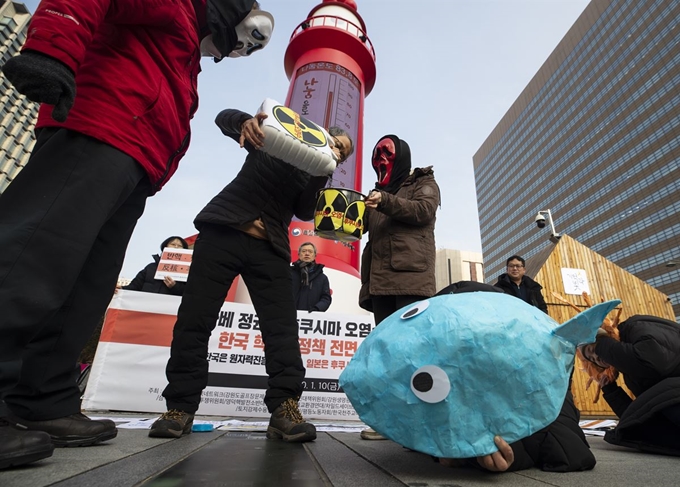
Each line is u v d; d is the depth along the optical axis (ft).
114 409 10.59
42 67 2.93
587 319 3.61
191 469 3.18
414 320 3.90
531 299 14.24
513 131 257.96
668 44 156.35
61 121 3.10
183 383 5.86
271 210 6.67
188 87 5.08
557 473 3.86
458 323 3.57
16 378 3.07
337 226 5.39
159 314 11.48
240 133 6.19
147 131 4.36
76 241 3.49
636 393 7.37
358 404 3.81
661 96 156.46
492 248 263.90
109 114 3.98
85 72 4.06
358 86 26.89
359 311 19.01
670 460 5.15
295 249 20.08
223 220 6.15
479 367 3.39
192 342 5.99
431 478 3.43
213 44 5.92
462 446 3.38
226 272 6.31
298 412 5.94
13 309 3.01
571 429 4.26
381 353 3.82
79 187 3.61
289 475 3.14
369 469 3.70
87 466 3.16
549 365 3.53
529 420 3.43
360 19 30.48
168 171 5.32
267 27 6.09
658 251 149.79
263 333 6.50
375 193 6.42
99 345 10.91
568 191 198.29
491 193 274.98
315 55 26.91
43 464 3.20
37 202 3.42
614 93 179.52
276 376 6.14
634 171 163.63
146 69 4.38
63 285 3.39
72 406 4.42
